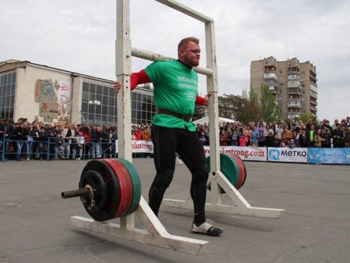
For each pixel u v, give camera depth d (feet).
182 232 11.75
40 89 101.45
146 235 9.60
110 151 55.98
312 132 51.80
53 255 9.27
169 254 9.44
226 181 14.02
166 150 10.71
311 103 394.93
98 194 9.43
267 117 223.71
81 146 51.47
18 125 44.88
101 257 9.16
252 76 361.30
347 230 12.19
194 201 11.57
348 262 8.96
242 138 57.82
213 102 14.29
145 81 11.07
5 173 29.04
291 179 28.99
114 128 60.49
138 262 8.82
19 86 97.25
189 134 11.28
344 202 17.80
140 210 9.73
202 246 8.29
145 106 127.75
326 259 9.16
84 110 110.83
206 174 11.42
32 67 100.12
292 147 52.47
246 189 22.79
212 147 14.43
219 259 9.09
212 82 14.26
